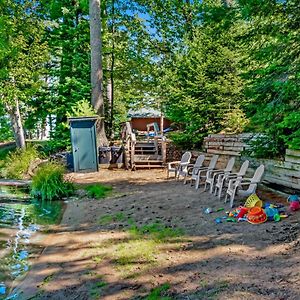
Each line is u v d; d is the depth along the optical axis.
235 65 10.39
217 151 10.39
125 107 21.61
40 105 15.80
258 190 7.11
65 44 15.75
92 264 4.21
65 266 4.25
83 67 15.69
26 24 14.33
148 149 13.48
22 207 7.75
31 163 12.70
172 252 4.33
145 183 9.69
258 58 6.20
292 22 5.83
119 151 12.98
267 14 5.79
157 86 18.97
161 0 18.92
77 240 5.18
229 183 6.48
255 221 5.04
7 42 13.07
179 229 5.18
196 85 11.17
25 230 5.97
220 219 5.41
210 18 6.32
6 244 5.25
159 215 6.04
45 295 3.56
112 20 18.92
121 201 7.45
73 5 16.19
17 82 14.03
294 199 5.83
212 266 3.79
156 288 3.43
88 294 3.47
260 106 6.28
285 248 4.00
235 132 10.45
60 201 8.19
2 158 14.84
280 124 5.98
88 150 12.10
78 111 12.94
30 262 4.51
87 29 15.68
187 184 8.97
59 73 15.85
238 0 5.88
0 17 12.96
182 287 3.40
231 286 3.28
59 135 15.30
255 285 3.24
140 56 19.52
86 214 6.68
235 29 8.37
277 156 7.35
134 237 5.02
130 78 19.91
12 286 3.86
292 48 5.76
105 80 18.58
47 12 16.36
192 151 12.20
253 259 3.84
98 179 10.66
